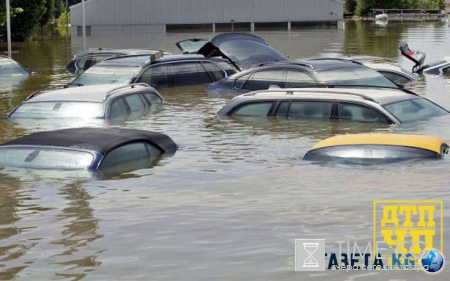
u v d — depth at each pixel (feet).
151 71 61.57
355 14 334.24
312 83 52.47
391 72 64.13
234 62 68.33
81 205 25.00
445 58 73.00
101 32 208.44
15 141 32.14
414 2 328.90
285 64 54.95
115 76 61.26
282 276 17.99
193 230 21.85
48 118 44.60
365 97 40.68
